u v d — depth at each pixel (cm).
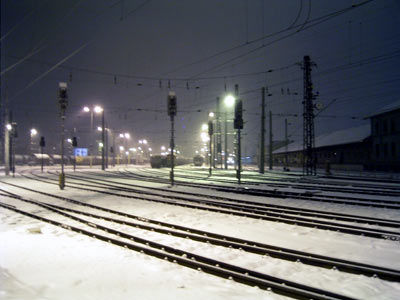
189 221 1104
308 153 3419
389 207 1341
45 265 655
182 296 508
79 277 589
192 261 653
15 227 1041
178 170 5362
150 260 695
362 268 600
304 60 3328
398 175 3572
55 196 1831
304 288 531
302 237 874
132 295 512
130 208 1398
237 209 1302
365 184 2425
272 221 1086
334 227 941
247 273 601
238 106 2338
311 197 1664
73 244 818
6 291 521
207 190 2081
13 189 2327
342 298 496
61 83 2222
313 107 3378
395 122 4038
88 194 1958
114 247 794
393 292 522
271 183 2469
